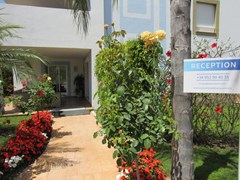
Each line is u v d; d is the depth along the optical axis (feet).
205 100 16.51
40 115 21.79
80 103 39.34
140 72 7.43
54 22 29.14
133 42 12.07
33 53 20.58
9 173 12.51
